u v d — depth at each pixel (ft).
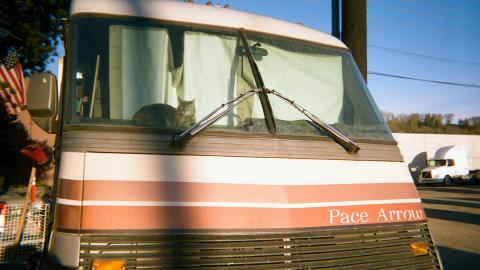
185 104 10.75
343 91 13.09
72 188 8.66
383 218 10.49
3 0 47.39
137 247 8.27
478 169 131.34
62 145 9.34
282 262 8.91
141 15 11.27
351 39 24.79
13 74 40.14
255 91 11.18
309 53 13.01
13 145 61.05
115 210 8.50
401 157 12.12
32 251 18.71
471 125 202.80
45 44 51.52
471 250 27.91
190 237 8.58
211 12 12.28
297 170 10.14
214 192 9.15
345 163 10.90
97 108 9.98
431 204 55.93
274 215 9.28
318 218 9.66
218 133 10.09
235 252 8.68
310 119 11.57
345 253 9.53
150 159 9.21
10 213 18.95
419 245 10.56
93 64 10.37
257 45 12.19
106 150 9.14
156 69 10.86
